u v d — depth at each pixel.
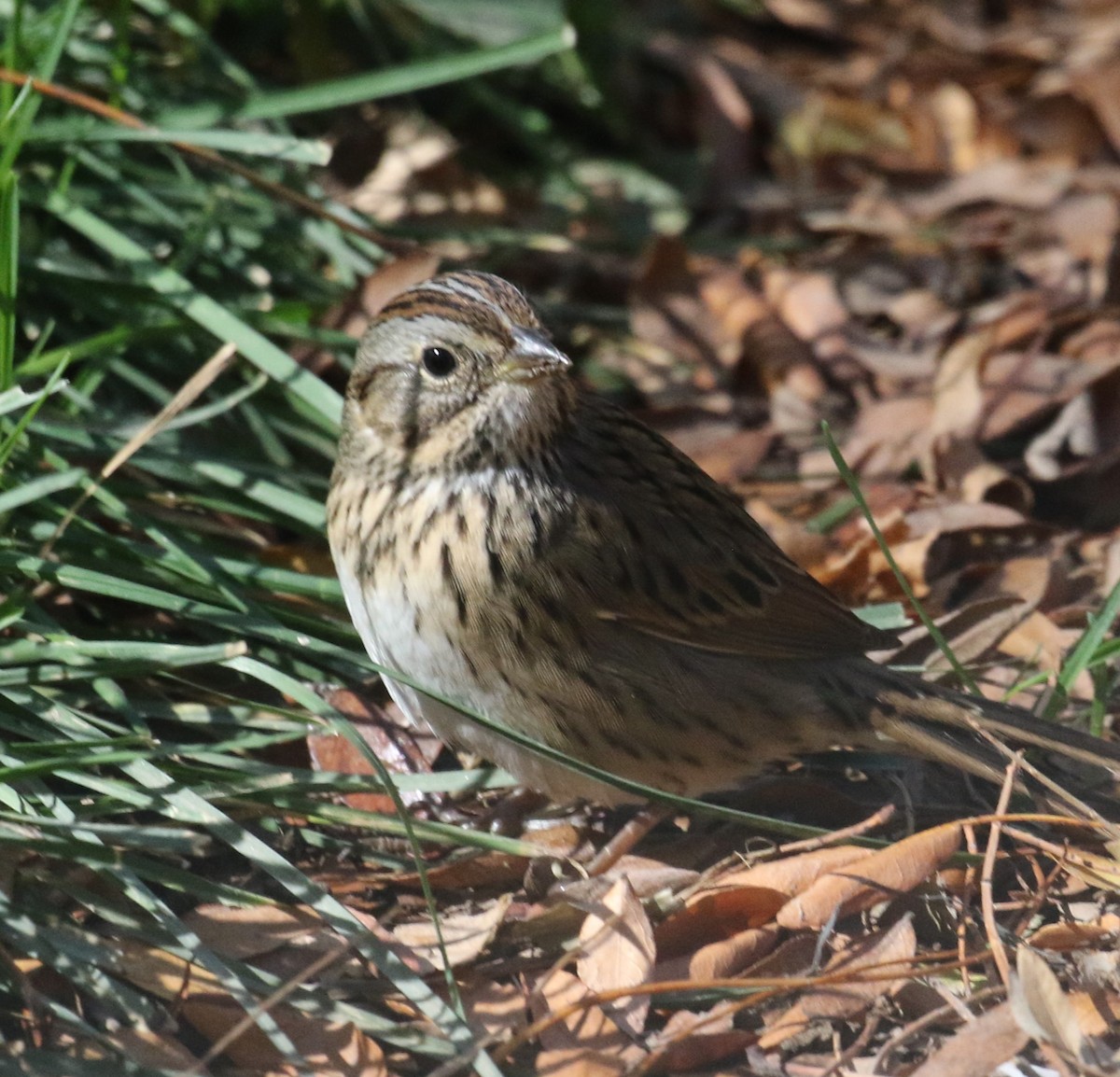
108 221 11.96
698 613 9.17
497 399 8.78
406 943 8.36
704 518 9.48
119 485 10.55
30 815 8.12
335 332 11.77
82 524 9.87
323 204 12.70
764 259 14.83
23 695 8.86
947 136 16.17
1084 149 15.79
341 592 9.85
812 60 17.42
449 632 8.80
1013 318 13.31
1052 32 17.34
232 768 8.91
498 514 8.81
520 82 16.06
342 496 9.23
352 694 9.97
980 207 15.38
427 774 9.34
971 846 8.82
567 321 14.09
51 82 11.28
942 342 13.67
